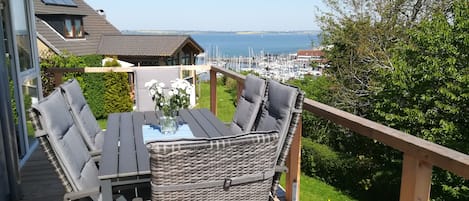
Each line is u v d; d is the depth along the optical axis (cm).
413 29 872
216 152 133
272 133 142
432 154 127
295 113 205
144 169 163
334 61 1147
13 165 266
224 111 1088
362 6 1134
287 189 251
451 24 791
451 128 677
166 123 236
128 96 955
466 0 766
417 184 139
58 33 1367
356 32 1088
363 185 777
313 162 845
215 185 137
